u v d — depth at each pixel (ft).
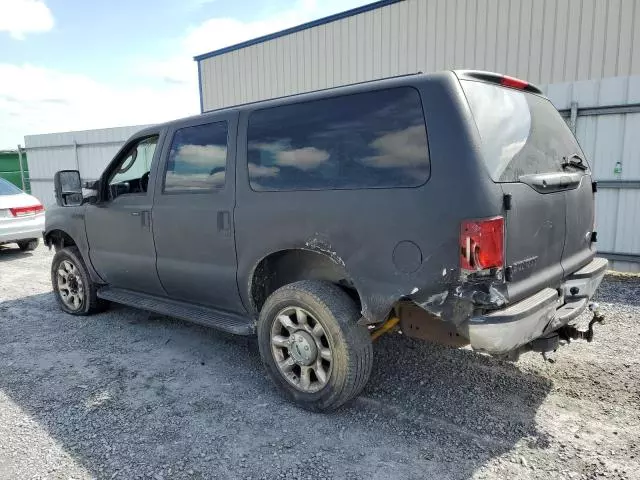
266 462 8.34
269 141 10.62
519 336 7.98
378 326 10.11
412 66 34.22
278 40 40.88
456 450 8.57
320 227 9.56
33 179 55.93
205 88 47.37
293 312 10.09
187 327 15.55
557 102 22.52
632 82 20.75
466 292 7.86
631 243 21.88
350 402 10.37
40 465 8.39
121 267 14.57
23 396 11.01
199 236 11.93
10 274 25.17
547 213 9.09
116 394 10.98
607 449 8.50
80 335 15.03
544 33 29.35
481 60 31.60
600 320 10.16
